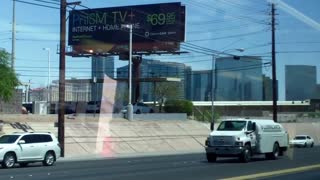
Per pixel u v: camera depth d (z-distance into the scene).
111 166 26.89
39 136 28.56
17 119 43.47
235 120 31.11
